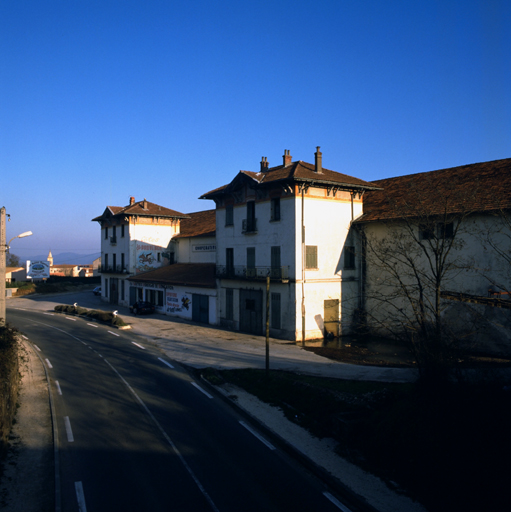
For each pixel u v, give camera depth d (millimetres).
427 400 10203
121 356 22438
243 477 9461
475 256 21641
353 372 17406
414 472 9055
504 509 7336
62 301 53031
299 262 26016
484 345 19500
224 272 31766
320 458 10141
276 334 27188
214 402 14891
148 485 9062
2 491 8828
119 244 47469
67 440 11492
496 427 8523
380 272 27031
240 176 29328
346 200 28156
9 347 14055
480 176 24391
